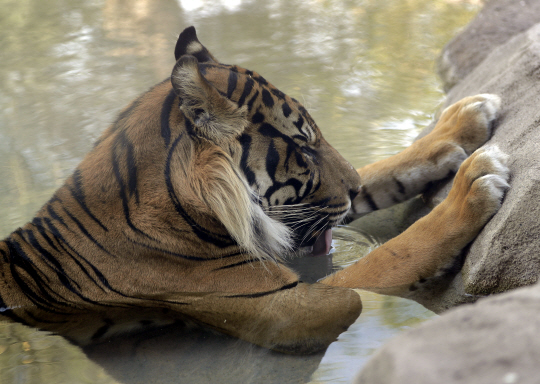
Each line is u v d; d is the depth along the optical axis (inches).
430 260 179.0
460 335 67.6
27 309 185.5
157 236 180.2
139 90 413.4
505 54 282.8
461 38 421.1
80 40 541.0
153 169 181.2
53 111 389.1
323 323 171.0
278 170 195.2
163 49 505.0
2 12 633.6
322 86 418.0
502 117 215.0
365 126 345.1
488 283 158.4
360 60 470.9
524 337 63.8
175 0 683.4
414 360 64.6
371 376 68.1
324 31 552.4
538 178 153.2
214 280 183.5
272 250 197.9
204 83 174.1
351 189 215.2
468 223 173.5
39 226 190.2
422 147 233.3
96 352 167.2
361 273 188.7
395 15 595.8
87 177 186.5
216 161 175.9
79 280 184.2
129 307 185.0
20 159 323.6
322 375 147.9
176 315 185.2
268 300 179.0
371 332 164.1
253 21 588.7
